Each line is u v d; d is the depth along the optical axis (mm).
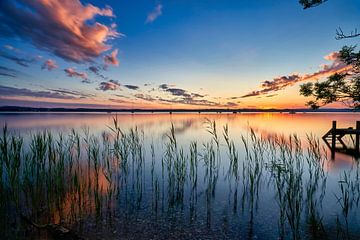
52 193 6523
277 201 7227
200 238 5121
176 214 6266
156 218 6008
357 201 6902
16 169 5965
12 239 4660
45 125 35594
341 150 17578
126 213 6246
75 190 6797
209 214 6312
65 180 8242
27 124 38062
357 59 6219
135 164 11766
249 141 20828
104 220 5812
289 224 5777
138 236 5141
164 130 30297
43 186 7000
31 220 5598
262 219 6043
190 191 8125
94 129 29094
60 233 4793
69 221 5703
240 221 5918
